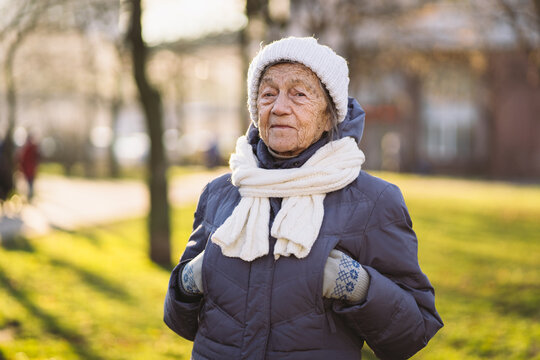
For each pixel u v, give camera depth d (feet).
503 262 28.30
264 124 5.89
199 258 6.03
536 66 27.43
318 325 5.47
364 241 5.66
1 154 46.01
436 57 37.11
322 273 5.42
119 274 25.38
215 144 100.73
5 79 48.67
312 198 5.64
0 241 33.12
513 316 18.69
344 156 5.75
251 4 26.86
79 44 32.94
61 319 18.43
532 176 102.17
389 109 100.89
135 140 106.32
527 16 25.98
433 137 104.01
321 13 33.30
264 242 5.50
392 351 5.76
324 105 5.84
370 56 38.14
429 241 34.88
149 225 27.81
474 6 29.01
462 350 15.57
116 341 16.43
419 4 35.27
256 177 5.72
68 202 52.95
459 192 66.39
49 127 89.51
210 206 6.39
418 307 5.80
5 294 21.42
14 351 15.37
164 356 15.29
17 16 27.30
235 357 5.56
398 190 5.91
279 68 5.80
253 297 5.54
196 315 6.24
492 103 40.65
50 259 28.27
